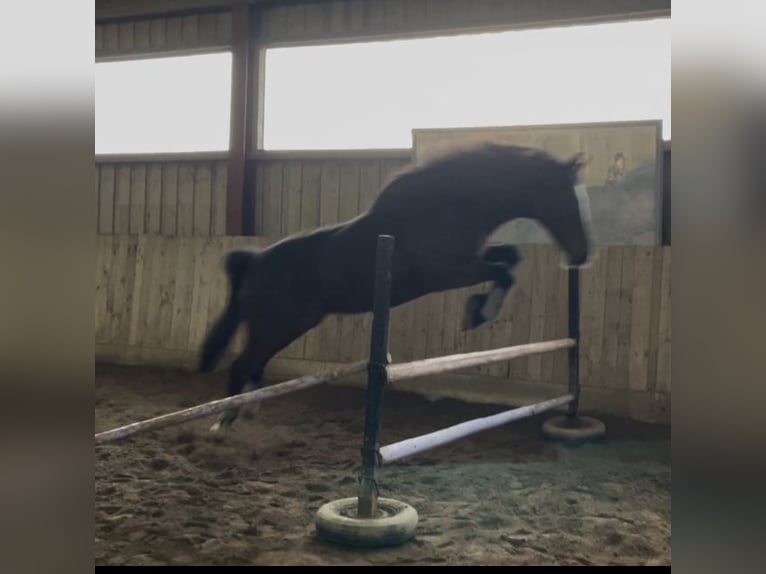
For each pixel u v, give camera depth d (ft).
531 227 12.51
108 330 15.96
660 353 11.52
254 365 11.46
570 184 10.22
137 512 7.22
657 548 6.44
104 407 12.15
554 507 7.57
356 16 14.32
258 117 15.14
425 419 11.62
